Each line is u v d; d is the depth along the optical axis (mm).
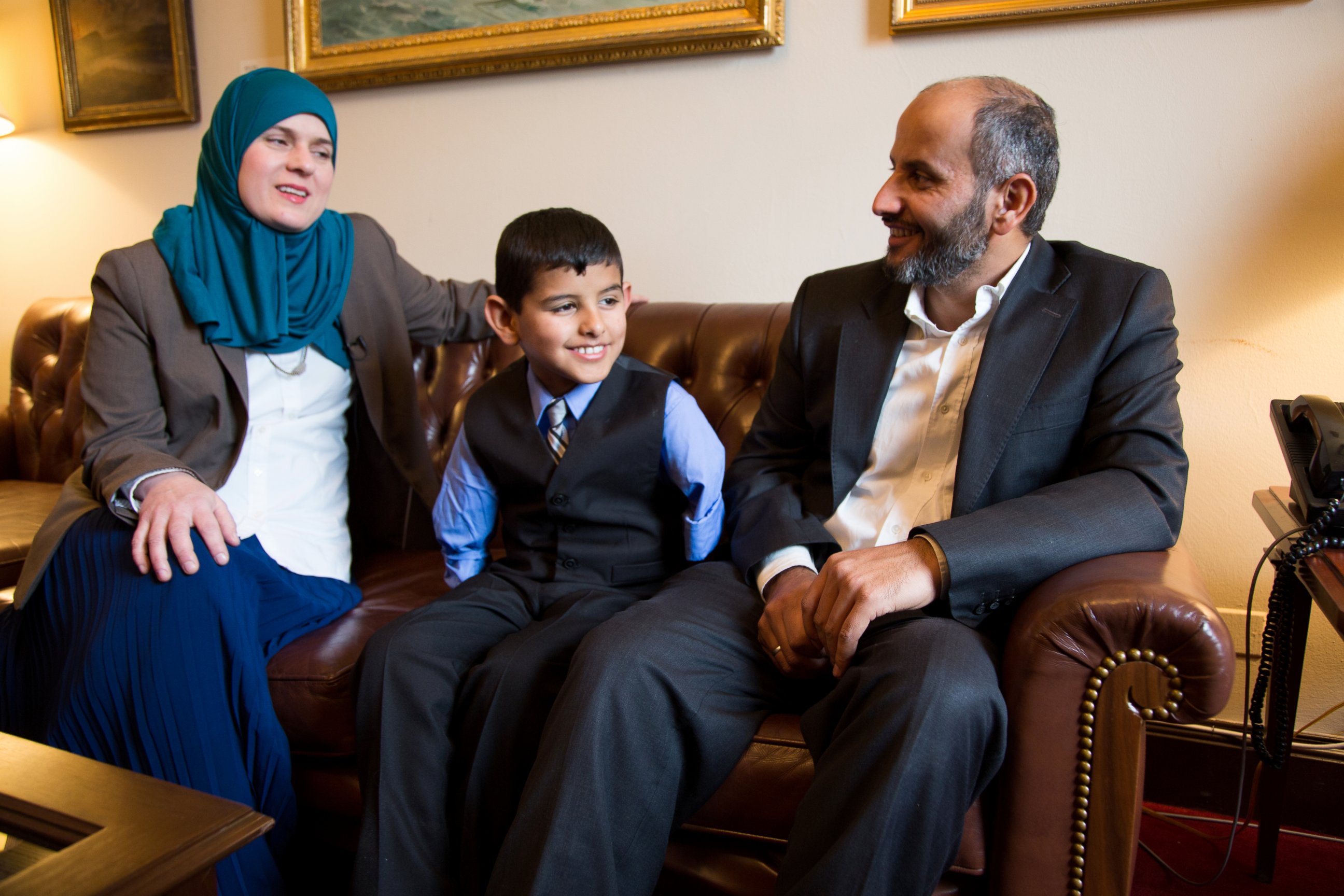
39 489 2029
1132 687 894
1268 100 1467
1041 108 1173
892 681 923
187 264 1419
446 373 1830
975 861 979
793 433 1382
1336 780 1518
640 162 1920
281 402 1510
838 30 1711
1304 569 1062
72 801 752
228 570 1225
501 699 1102
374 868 1046
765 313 1640
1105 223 1591
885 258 1256
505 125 2033
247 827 724
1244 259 1518
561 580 1317
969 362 1219
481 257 2127
